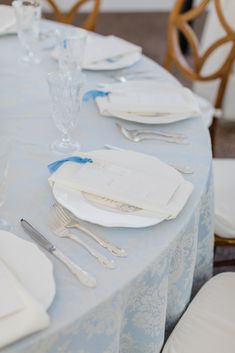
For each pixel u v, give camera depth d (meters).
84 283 0.75
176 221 0.89
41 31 1.78
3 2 3.67
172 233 0.87
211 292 1.15
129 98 1.31
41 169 1.03
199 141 1.18
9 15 1.80
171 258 0.93
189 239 1.03
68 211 0.90
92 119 1.26
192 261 1.08
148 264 0.80
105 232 0.86
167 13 5.23
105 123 1.24
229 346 1.00
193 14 1.92
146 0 5.22
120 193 0.91
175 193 0.94
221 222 1.42
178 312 1.12
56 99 1.05
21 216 0.89
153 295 0.89
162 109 1.27
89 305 0.71
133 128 1.23
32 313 0.65
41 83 1.44
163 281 0.90
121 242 0.84
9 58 1.58
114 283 0.75
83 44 1.34
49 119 1.25
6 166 0.92
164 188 0.94
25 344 0.65
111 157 1.04
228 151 2.73
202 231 1.23
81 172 0.96
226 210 1.44
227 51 2.62
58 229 0.86
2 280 0.70
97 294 0.73
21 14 1.50
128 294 0.79
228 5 2.49
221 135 2.89
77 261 0.79
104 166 0.99
